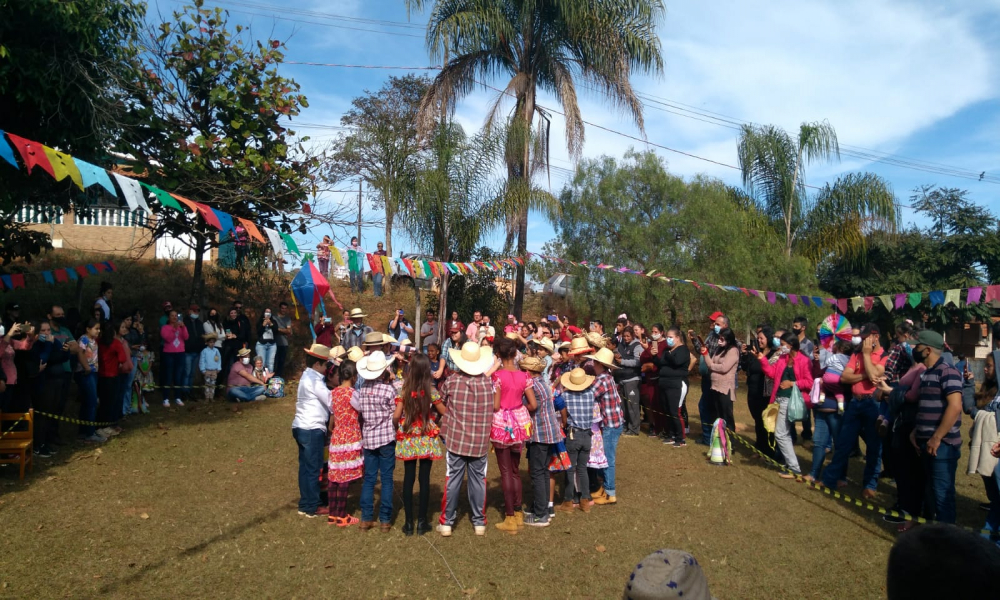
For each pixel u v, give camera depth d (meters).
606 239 16.36
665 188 16.52
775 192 18.66
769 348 8.89
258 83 11.87
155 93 10.91
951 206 21.17
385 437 5.88
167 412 10.88
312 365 6.34
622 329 10.80
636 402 10.20
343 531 5.93
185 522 6.02
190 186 10.86
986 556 1.29
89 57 8.71
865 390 7.04
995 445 5.44
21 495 6.57
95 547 5.39
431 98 16.41
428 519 6.29
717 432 8.58
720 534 6.03
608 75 16.44
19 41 7.97
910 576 1.33
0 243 11.45
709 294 15.69
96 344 9.13
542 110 16.94
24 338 7.52
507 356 6.11
